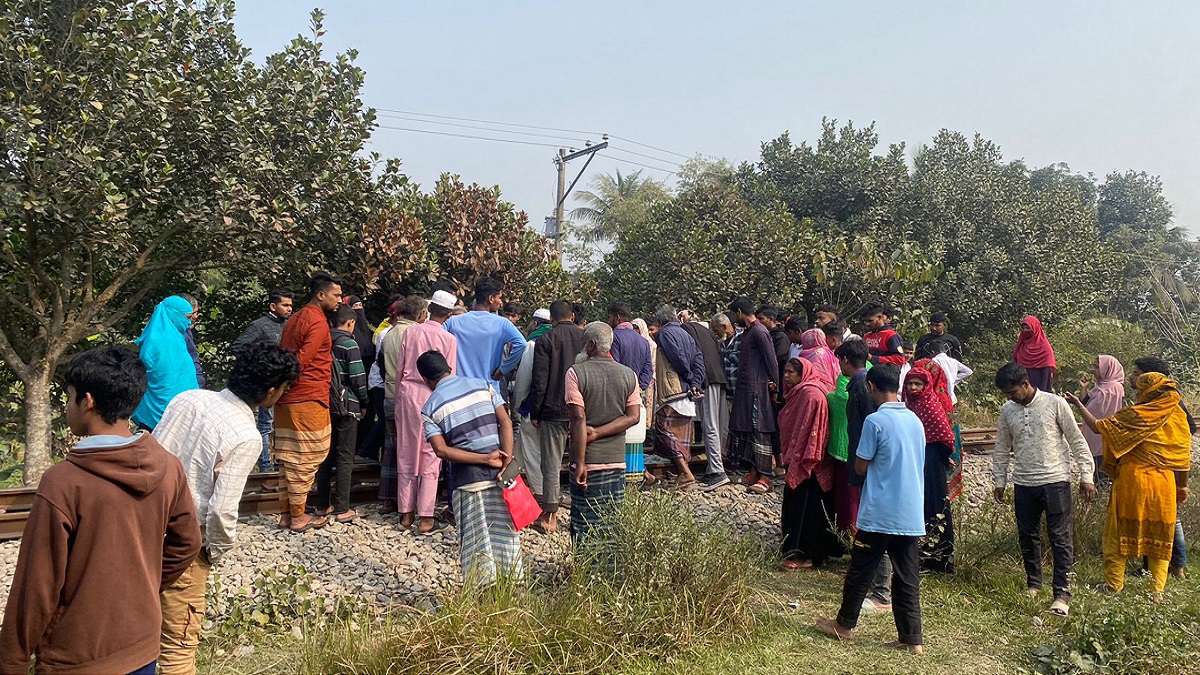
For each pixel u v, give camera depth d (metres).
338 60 9.88
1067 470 5.40
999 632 4.95
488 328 6.04
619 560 4.64
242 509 5.97
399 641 3.87
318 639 4.04
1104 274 19.28
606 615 4.32
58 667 2.36
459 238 10.43
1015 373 5.45
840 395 5.98
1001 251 17.64
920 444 4.65
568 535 6.02
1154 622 4.55
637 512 4.78
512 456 4.75
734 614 4.63
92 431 2.54
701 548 4.79
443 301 6.04
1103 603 4.85
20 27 7.62
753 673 4.19
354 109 9.80
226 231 8.69
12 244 8.66
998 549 6.03
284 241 9.21
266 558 5.09
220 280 11.16
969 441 9.94
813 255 14.33
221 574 4.77
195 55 9.27
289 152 9.14
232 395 3.36
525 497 4.64
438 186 11.01
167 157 8.57
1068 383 16.42
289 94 9.22
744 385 7.60
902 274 13.74
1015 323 17.86
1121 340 17.28
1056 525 5.32
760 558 5.28
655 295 14.29
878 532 4.57
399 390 5.88
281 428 5.50
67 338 8.55
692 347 7.31
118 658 2.42
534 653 3.95
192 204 8.41
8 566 4.80
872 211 17.83
